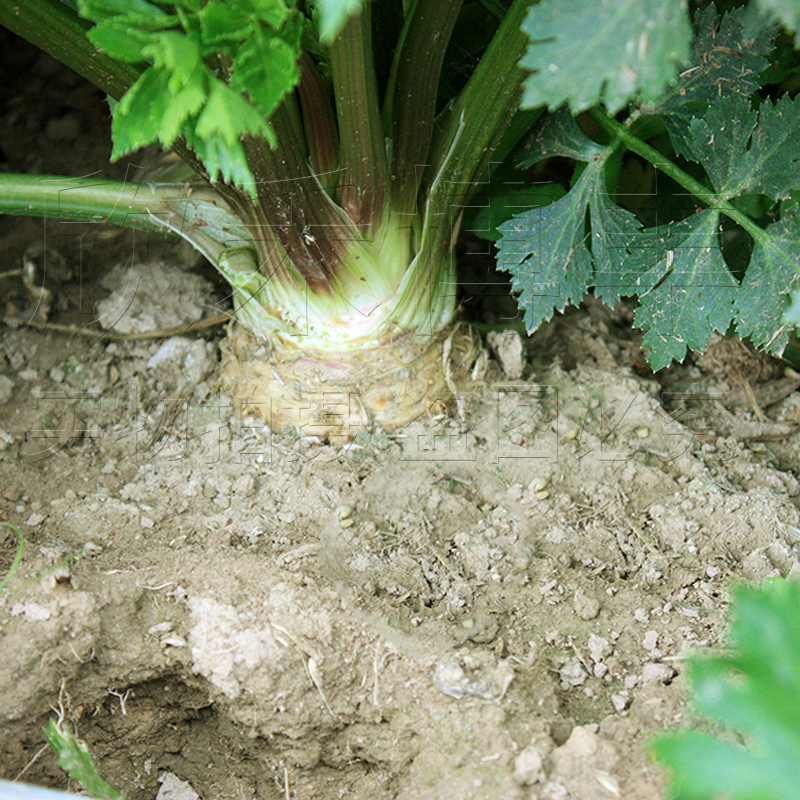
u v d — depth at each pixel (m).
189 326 0.65
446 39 0.56
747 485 0.61
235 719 0.55
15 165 0.70
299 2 0.54
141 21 0.49
